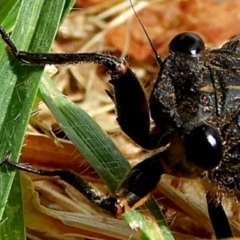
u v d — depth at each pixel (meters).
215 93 0.06
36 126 0.07
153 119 0.06
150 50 0.08
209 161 0.06
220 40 0.09
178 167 0.06
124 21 0.09
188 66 0.06
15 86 0.06
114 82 0.06
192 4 0.09
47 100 0.06
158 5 0.09
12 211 0.06
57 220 0.07
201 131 0.06
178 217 0.07
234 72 0.06
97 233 0.07
